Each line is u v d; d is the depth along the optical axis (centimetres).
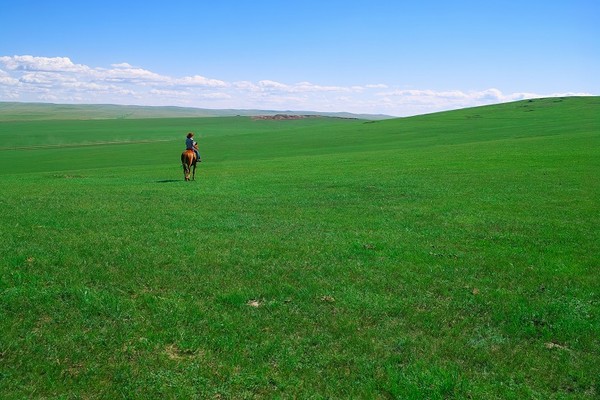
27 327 1001
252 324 1034
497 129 10519
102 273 1314
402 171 4166
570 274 1379
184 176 4122
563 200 2580
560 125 10462
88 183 3869
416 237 1803
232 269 1387
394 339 984
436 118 15512
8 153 9988
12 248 1514
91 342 943
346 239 1759
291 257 1510
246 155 8125
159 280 1284
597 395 807
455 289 1261
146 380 822
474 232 1886
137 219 2067
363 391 802
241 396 787
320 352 928
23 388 789
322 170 4531
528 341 990
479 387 814
